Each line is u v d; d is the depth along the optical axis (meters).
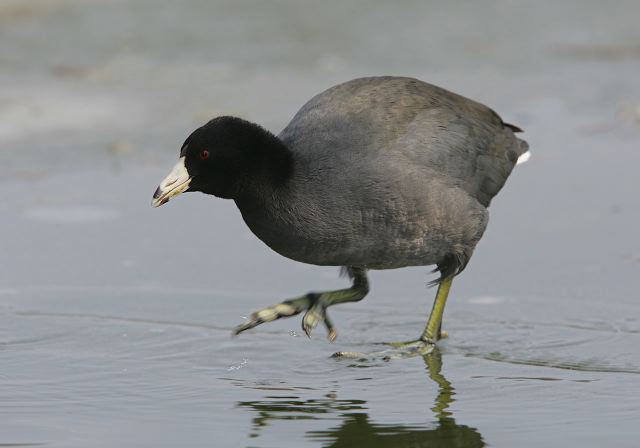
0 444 8.61
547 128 17.61
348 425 9.05
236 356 10.70
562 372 10.20
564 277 12.52
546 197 15.08
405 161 10.20
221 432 8.88
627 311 11.59
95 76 19.39
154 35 21.53
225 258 13.34
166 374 10.20
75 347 10.83
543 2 24.25
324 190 9.84
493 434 8.86
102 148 16.56
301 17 22.94
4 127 17.22
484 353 10.73
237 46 21.08
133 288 12.38
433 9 23.66
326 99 10.55
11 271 12.80
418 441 8.75
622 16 23.27
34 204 14.84
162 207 15.02
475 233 10.86
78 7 22.95
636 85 19.39
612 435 8.81
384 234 10.16
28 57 20.12
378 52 20.89
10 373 10.16
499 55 21.00
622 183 15.45
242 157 9.59
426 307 12.00
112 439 8.74
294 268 13.09
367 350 10.91
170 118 17.59
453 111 11.08
